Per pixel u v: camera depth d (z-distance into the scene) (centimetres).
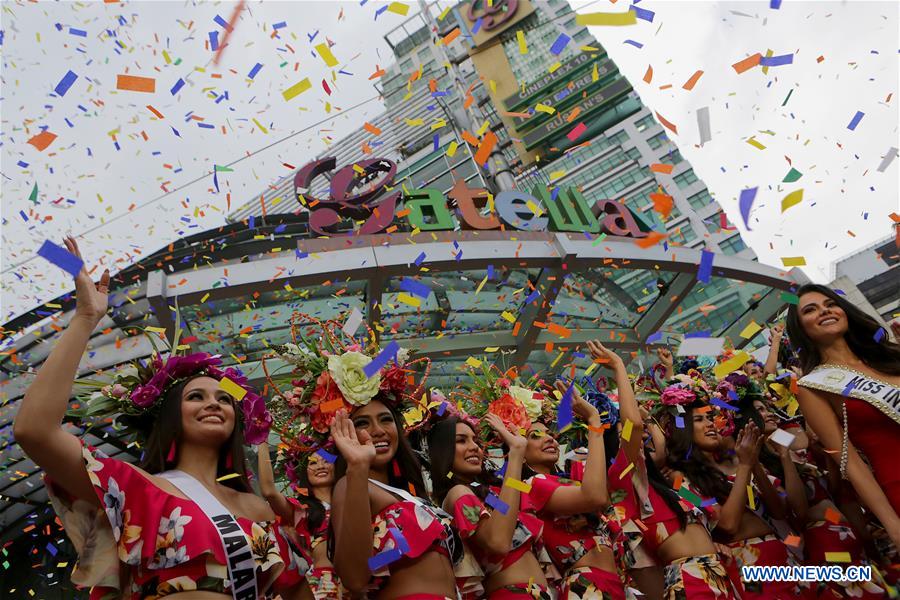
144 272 1134
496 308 1228
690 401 436
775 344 498
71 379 214
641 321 1255
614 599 340
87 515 220
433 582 259
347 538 243
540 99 4753
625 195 4212
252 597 220
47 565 1287
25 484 1192
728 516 394
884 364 329
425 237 1059
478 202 1246
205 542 215
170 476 238
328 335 340
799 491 413
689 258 1140
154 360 279
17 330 1138
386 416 303
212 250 1369
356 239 1009
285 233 1573
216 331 1095
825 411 322
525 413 394
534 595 302
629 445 390
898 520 291
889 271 2564
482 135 711
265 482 337
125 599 216
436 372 1215
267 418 287
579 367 1334
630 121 4478
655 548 392
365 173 1252
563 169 4503
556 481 368
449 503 298
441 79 3778
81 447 214
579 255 1050
